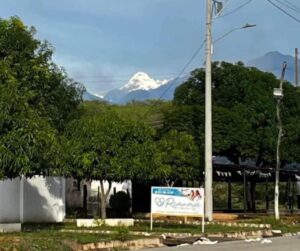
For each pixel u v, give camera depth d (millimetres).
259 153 39281
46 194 29078
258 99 38781
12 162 18078
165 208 24562
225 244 21172
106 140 25156
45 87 29453
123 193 35969
